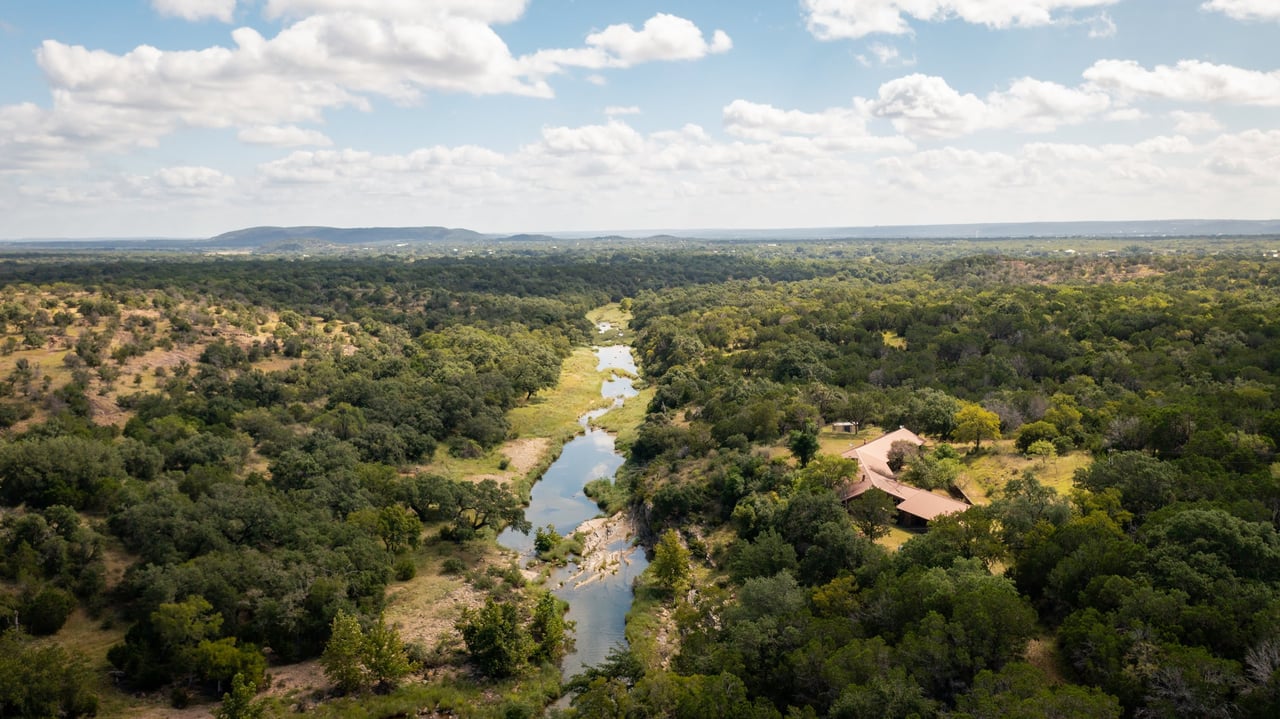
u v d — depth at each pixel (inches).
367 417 4921.3
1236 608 1777.8
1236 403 3501.5
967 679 1825.8
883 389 5206.7
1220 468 2719.0
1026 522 2488.9
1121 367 4995.1
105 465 3486.7
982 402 4451.3
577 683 2319.1
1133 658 1710.1
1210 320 5984.3
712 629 2433.6
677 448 4483.3
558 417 5969.5
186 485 3553.2
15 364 4746.6
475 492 3710.6
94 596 2805.1
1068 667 1926.7
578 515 4099.4
